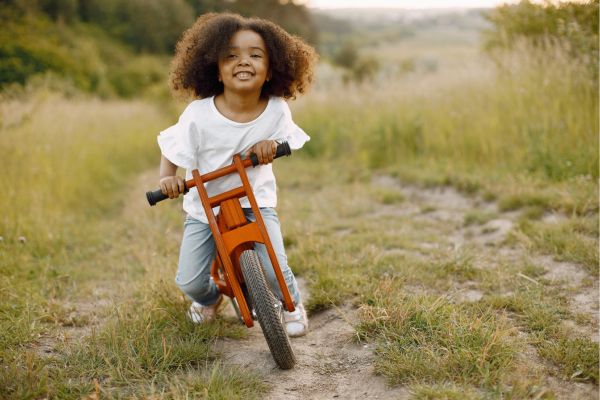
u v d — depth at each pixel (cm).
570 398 258
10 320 354
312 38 5391
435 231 548
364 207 655
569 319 334
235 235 292
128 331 328
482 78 827
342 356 310
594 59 662
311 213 638
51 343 333
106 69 2941
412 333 304
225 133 303
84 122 1055
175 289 386
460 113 827
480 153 768
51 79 1703
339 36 8750
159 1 3988
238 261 297
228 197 300
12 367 283
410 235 526
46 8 3416
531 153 670
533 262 423
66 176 765
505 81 779
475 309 343
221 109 307
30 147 716
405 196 713
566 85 681
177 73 330
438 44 7144
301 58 328
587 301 356
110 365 287
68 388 277
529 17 830
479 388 262
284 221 595
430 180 718
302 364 304
